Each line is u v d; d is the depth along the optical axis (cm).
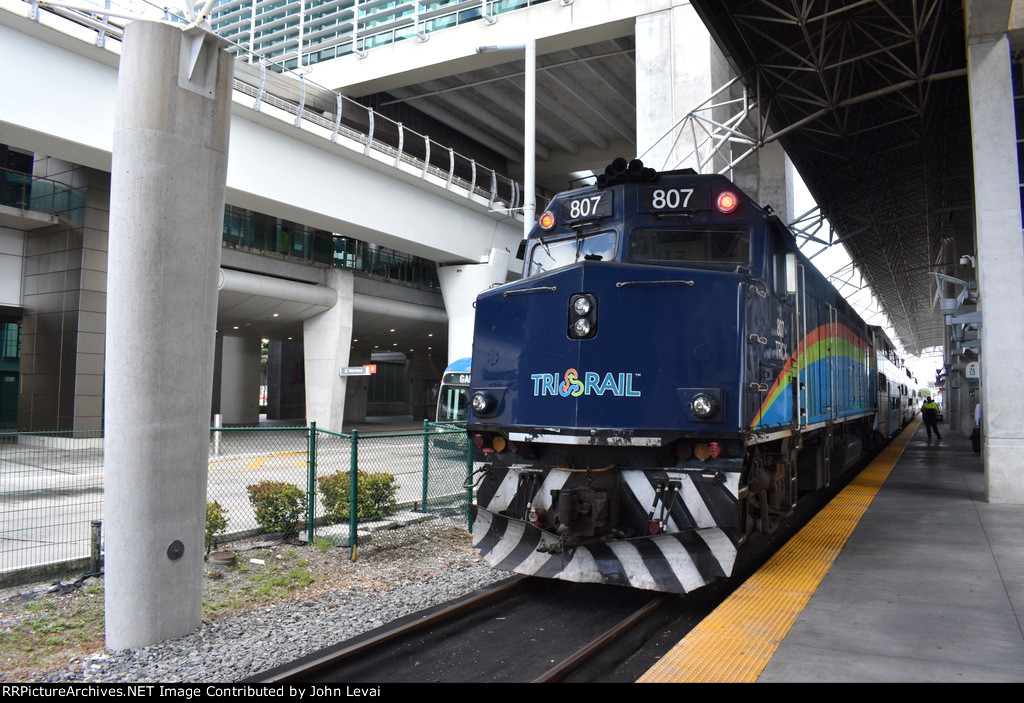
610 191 713
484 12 2509
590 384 614
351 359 4409
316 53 3145
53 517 959
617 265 634
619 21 2266
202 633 569
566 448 645
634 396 603
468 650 534
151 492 549
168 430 561
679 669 427
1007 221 1080
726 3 1362
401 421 4728
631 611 629
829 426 1039
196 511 582
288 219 2277
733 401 581
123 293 549
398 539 909
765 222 689
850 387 1291
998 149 1091
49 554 795
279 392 4731
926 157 2025
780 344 727
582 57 2689
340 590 690
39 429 2353
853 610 543
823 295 1023
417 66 2656
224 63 611
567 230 742
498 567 660
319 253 2831
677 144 2084
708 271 615
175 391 567
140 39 558
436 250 2697
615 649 529
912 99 1805
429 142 2512
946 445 2270
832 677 409
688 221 684
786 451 757
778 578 642
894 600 568
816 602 564
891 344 2319
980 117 1105
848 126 1977
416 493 1116
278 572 750
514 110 3169
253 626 585
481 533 688
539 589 696
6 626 589
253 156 1998
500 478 680
